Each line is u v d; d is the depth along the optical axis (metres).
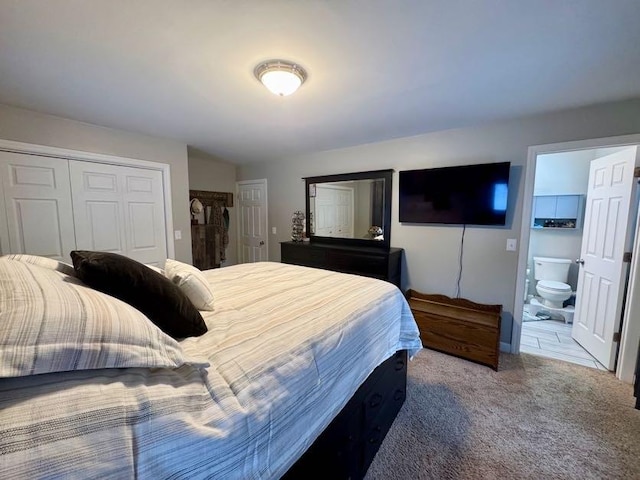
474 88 1.92
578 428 1.72
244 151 3.90
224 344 0.95
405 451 1.55
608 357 2.39
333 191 3.75
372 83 1.85
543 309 3.69
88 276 0.85
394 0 1.12
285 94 1.80
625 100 2.09
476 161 2.74
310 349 1.02
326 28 1.31
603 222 2.54
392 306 1.69
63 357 0.56
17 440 0.46
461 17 1.23
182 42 1.42
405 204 3.15
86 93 2.02
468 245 2.86
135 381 0.64
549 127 2.39
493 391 2.08
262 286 1.77
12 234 2.37
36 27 1.29
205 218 4.57
